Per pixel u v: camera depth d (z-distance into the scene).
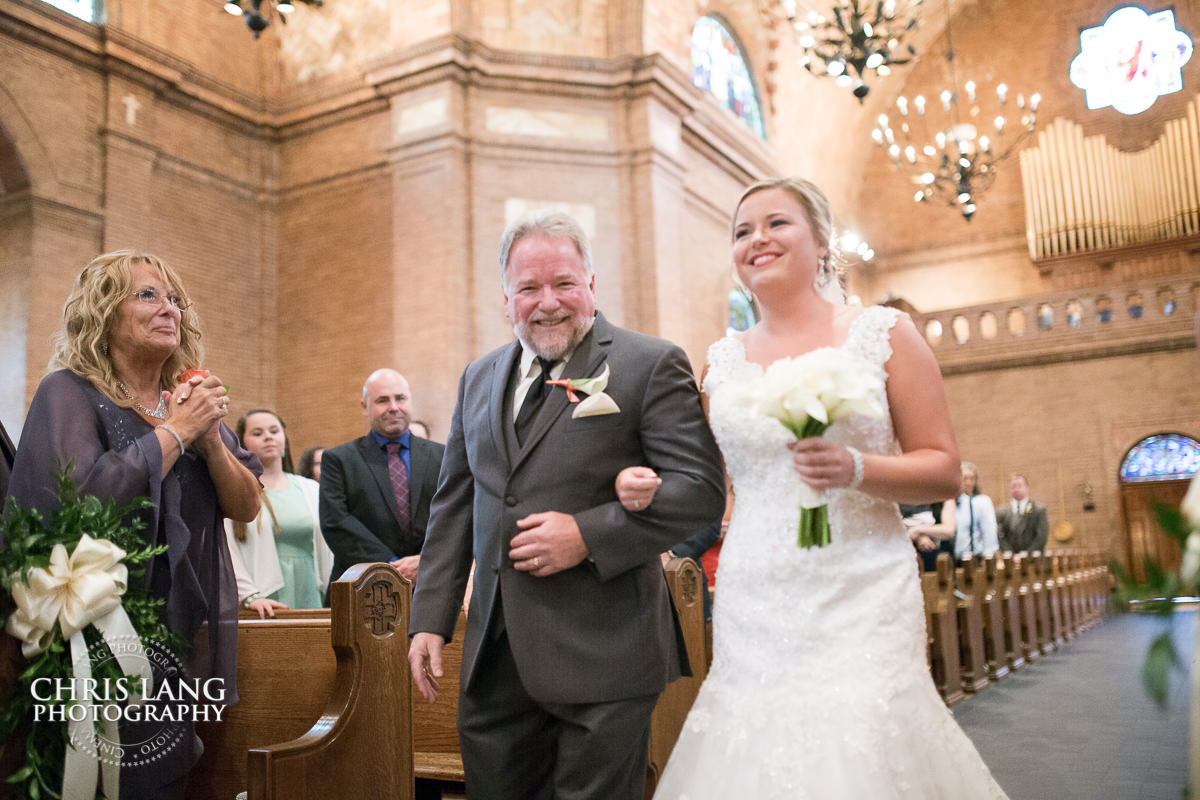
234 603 2.77
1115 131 18.34
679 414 2.17
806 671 2.02
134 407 2.62
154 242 11.17
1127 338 16.27
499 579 2.14
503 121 11.84
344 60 12.35
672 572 3.58
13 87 9.99
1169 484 15.88
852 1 9.46
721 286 13.83
